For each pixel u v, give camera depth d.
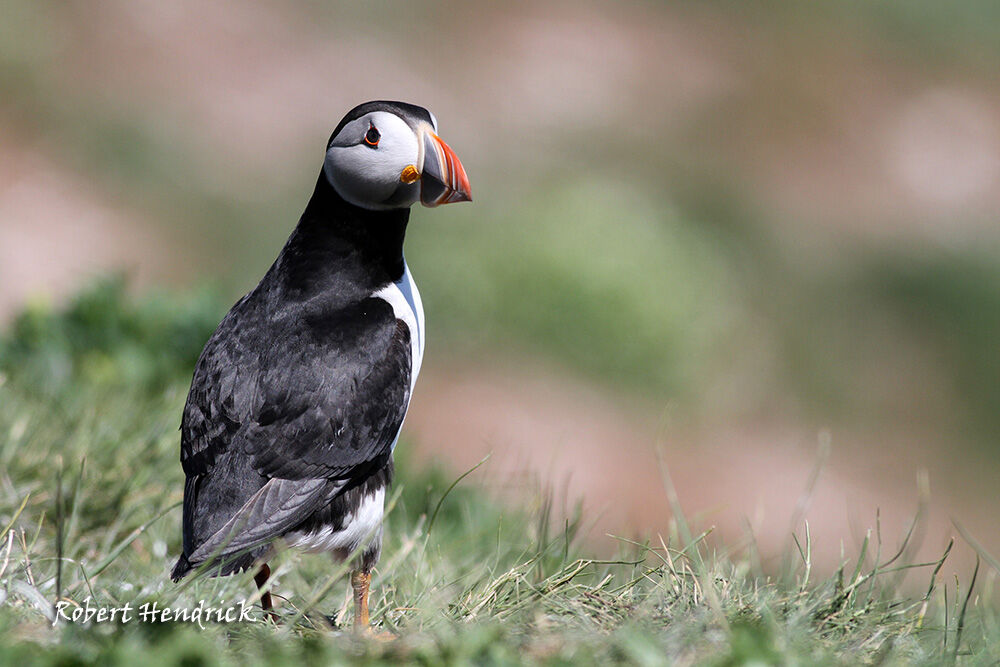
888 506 16.20
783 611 4.67
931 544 14.36
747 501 14.85
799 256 20.56
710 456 15.69
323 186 5.57
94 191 17.77
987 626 5.01
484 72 21.56
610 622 4.57
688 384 16.22
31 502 6.02
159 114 19.00
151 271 16.91
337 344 5.20
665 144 21.69
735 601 4.72
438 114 20.42
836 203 22.22
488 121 20.61
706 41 24.42
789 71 24.39
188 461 5.07
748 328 17.89
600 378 15.81
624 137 21.38
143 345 8.82
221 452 4.98
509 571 5.12
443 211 17.55
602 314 15.84
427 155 5.39
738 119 23.05
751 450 16.36
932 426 18.38
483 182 19.39
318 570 5.73
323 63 20.66
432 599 5.07
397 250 5.65
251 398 5.05
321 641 4.21
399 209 5.57
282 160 19.23
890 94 24.75
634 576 5.30
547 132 20.91
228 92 19.73
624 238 16.73
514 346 15.88
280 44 20.69
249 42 20.56
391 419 5.22
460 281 15.97
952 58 26.16
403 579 5.76
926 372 19.16
